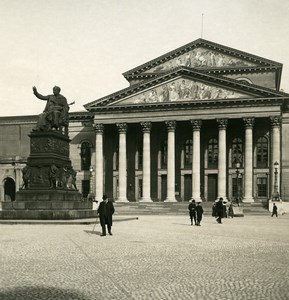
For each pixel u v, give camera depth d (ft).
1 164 299.58
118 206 242.17
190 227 115.96
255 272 47.52
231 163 265.95
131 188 279.08
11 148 319.47
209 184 269.23
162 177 276.82
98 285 40.70
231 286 40.65
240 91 247.70
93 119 281.54
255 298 36.35
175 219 160.76
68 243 70.59
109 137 286.87
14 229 93.97
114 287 39.96
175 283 41.78
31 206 113.70
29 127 318.45
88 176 293.84
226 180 264.31
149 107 260.42
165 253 61.52
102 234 84.74
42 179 115.34
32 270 47.44
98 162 267.80
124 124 264.72
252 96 246.06
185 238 83.56
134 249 65.41
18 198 115.65
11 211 114.11
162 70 289.53
